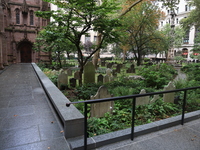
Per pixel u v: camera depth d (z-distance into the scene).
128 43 25.86
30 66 22.08
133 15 21.30
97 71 17.25
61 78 9.21
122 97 3.04
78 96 6.95
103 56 62.81
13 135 3.53
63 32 7.98
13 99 6.29
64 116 3.55
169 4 15.70
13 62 27.17
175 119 4.25
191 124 4.26
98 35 16.06
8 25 26.78
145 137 3.53
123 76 11.36
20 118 4.45
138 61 26.69
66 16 7.46
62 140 3.37
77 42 8.66
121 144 3.24
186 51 57.00
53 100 4.79
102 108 4.93
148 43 26.72
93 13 7.01
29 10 27.88
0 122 4.18
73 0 6.78
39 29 28.08
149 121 4.72
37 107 5.36
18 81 10.41
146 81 9.40
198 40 28.92
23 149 3.04
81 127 3.53
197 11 25.20
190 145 3.24
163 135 3.63
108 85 8.52
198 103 6.55
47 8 27.42
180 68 23.92
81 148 3.00
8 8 26.42
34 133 3.63
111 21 7.56
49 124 4.10
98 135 3.36
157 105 5.79
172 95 6.80
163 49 26.92
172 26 29.55
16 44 27.27
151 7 22.64
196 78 11.44
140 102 5.91
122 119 4.69
